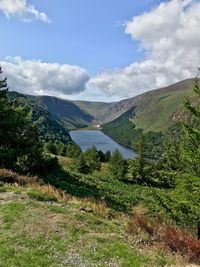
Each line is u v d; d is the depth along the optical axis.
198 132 20.69
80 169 78.06
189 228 21.55
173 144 22.88
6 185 23.88
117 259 14.52
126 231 18.47
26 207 19.06
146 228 18.73
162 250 16.27
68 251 14.91
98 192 40.53
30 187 24.55
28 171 33.97
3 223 16.98
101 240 16.31
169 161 22.66
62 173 45.66
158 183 78.56
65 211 19.41
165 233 17.73
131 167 78.44
